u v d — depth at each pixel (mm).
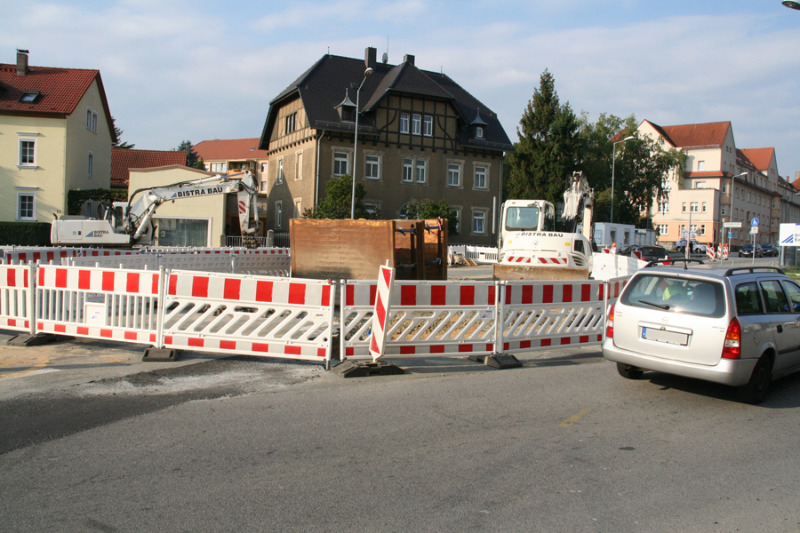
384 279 8031
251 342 8312
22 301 9508
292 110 42875
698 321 7129
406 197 42250
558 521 4008
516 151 52719
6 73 38625
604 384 7930
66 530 3717
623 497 4422
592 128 64375
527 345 9453
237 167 90188
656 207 85125
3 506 4023
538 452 5309
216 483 4469
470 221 44625
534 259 18000
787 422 6438
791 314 7926
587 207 22641
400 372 8266
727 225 40125
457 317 8875
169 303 8469
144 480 4488
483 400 6969
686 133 88938
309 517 3967
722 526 4012
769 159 106062
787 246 39312
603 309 10445
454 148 43781
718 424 6305
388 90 40531
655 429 6066
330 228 14219
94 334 8938
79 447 5121
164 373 7793
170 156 57781
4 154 36188
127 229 24281
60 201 36719
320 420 6035
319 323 8219
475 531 3840
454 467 4902
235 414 6156
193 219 37469
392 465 4906
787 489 4641
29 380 7277
